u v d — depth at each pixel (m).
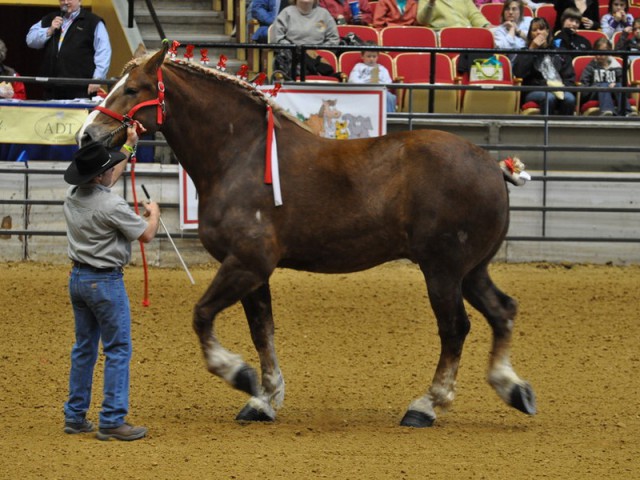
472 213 9.73
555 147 18.38
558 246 18.84
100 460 8.59
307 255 10.01
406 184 9.77
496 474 8.29
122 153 9.34
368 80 19.34
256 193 9.84
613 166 19.28
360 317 14.86
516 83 19.88
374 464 8.52
